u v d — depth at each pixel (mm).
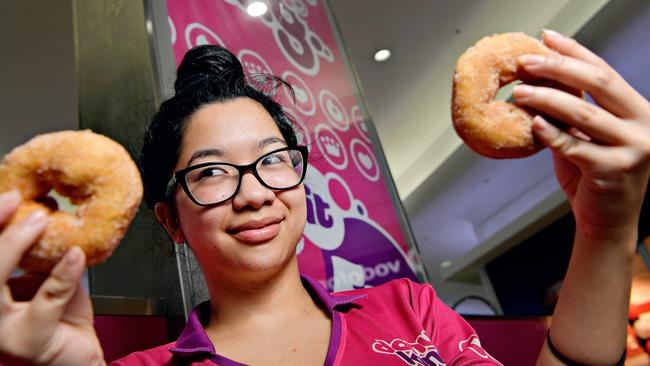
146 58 637
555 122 284
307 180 766
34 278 253
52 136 262
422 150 2656
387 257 830
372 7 1612
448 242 3682
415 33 1782
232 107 418
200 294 564
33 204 253
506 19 1818
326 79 967
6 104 1431
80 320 247
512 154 292
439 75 2021
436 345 394
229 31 786
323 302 411
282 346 355
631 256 324
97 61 743
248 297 388
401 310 414
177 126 416
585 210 303
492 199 3154
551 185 2904
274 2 931
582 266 334
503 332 799
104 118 695
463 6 1723
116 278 644
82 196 264
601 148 268
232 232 367
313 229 722
